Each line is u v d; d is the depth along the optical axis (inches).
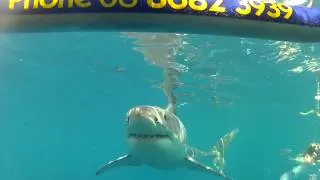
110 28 94.6
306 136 1382.9
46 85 858.8
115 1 91.0
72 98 983.6
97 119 1274.6
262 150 1708.9
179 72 675.4
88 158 2101.4
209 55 568.7
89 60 647.1
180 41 502.3
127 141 312.3
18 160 2079.2
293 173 603.2
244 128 1339.8
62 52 609.3
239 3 96.9
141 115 285.1
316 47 516.7
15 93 946.7
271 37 101.0
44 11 92.9
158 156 322.3
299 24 101.1
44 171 2244.1
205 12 93.8
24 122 1331.2
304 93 839.7
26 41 547.5
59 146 1850.4
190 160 351.9
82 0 91.6
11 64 698.8
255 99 899.4
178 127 327.3
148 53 581.6
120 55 607.5
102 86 837.8
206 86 767.1
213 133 1466.5
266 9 98.0
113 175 2298.2
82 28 95.6
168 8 91.9
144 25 94.9
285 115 1105.4
